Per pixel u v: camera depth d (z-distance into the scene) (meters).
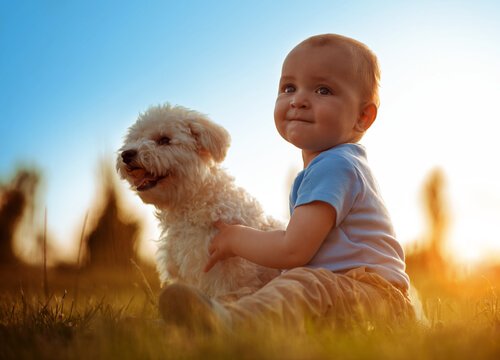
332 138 3.41
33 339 2.48
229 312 2.50
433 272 6.46
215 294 3.55
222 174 3.96
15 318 3.25
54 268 7.91
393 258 3.18
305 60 3.44
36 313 3.25
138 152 3.79
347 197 3.12
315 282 2.76
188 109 4.08
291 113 3.45
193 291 2.41
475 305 3.57
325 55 3.41
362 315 2.66
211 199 3.74
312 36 3.57
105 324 2.71
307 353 2.01
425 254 7.39
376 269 3.06
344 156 3.23
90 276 7.31
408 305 3.04
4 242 8.36
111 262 7.96
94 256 8.09
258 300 2.59
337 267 3.06
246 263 3.59
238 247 3.29
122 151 3.89
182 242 3.67
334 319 2.75
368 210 3.20
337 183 3.10
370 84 3.52
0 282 6.72
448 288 5.53
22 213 8.50
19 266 8.00
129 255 8.07
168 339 2.30
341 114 3.39
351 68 3.43
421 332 2.58
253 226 3.75
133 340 2.29
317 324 2.70
